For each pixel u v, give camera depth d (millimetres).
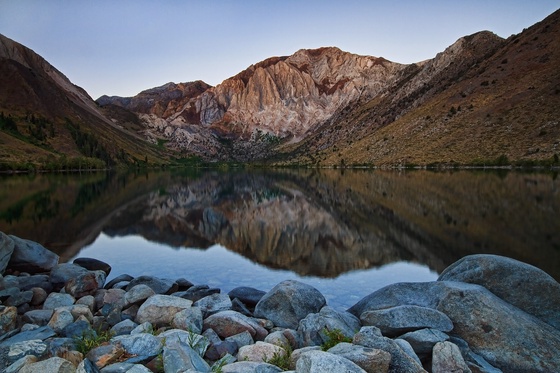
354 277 19078
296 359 8867
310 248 26047
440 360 8617
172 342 9531
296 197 62906
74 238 30016
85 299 14188
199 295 14953
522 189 59750
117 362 8547
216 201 58312
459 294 10844
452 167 152000
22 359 8336
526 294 11375
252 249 26125
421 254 23312
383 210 42594
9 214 41969
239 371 8078
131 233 32406
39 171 181500
